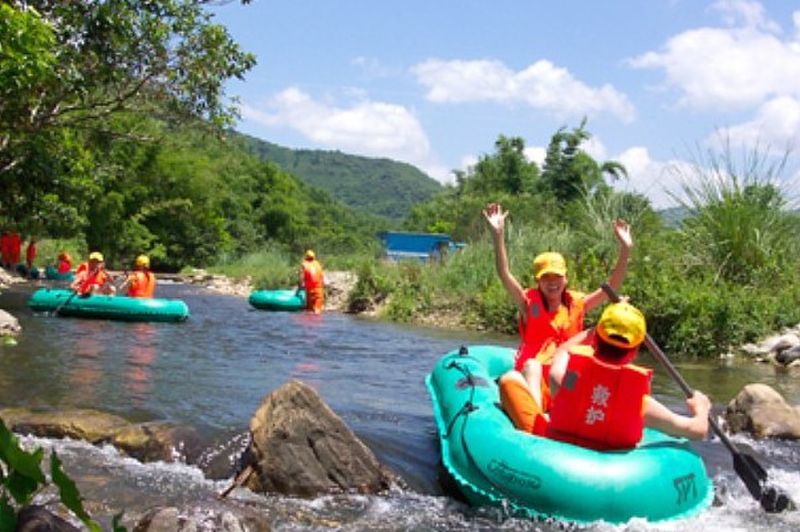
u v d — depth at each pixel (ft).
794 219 47.91
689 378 33.40
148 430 19.40
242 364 32.58
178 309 46.44
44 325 41.04
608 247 50.34
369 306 59.36
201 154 148.66
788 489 18.90
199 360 32.89
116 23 39.78
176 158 121.39
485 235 62.85
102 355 32.48
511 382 17.60
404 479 18.21
